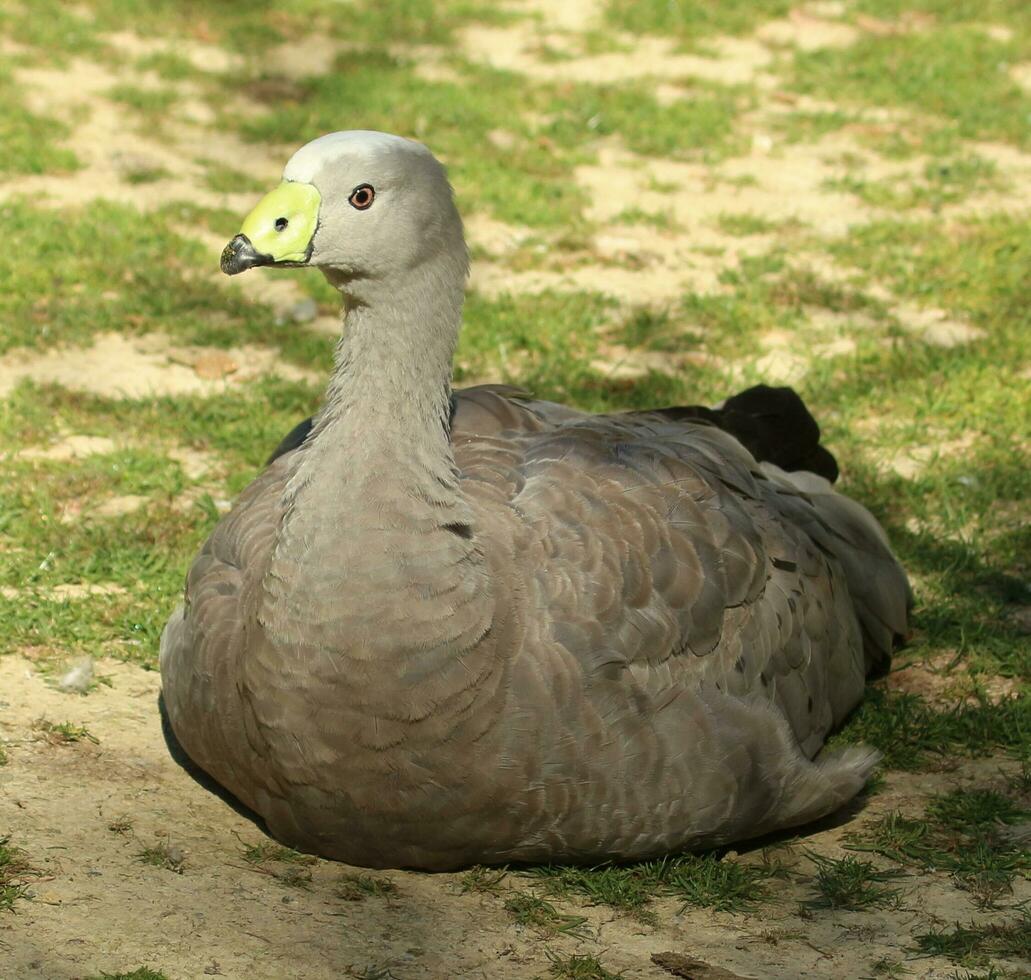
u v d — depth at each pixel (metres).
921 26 30.33
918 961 7.94
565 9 30.88
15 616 11.11
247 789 8.62
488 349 16.61
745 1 31.12
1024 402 15.65
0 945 7.42
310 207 8.36
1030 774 10.02
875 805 9.73
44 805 8.86
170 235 19.16
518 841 8.33
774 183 22.61
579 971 7.63
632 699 8.33
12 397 14.76
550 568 8.37
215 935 7.72
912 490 13.93
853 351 17.03
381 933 7.92
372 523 7.97
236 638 8.55
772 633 9.34
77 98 24.47
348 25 29.45
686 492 9.23
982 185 22.55
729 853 9.01
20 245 18.45
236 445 14.23
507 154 22.98
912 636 11.87
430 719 7.88
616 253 19.61
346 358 8.54
